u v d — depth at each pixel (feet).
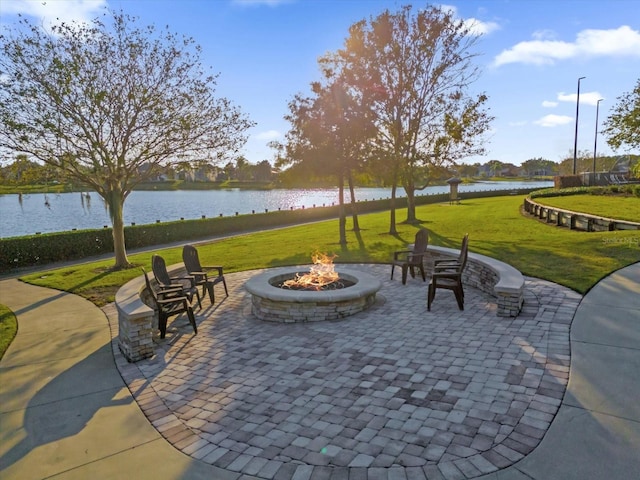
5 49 32.76
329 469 10.06
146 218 115.34
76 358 18.33
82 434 12.25
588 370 14.19
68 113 34.76
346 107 46.96
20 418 13.32
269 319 22.76
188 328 21.91
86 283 34.12
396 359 16.39
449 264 26.50
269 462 10.46
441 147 56.03
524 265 30.09
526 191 148.77
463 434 11.16
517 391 13.20
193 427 12.35
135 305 18.56
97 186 40.37
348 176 53.52
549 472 9.52
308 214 99.04
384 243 48.96
